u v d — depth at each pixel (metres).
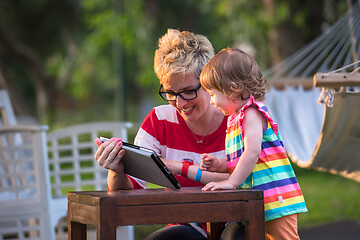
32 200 4.65
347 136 3.84
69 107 29.03
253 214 2.46
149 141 3.29
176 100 3.04
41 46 20.83
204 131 3.20
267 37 12.28
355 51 5.43
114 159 2.79
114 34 16.19
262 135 2.88
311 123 5.72
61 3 20.11
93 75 25.53
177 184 2.71
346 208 9.22
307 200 10.09
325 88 3.51
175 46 3.00
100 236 2.29
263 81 2.95
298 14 11.23
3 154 4.82
